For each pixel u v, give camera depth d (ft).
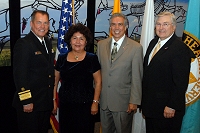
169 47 5.86
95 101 6.56
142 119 8.05
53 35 9.21
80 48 6.22
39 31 5.95
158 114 6.03
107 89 6.68
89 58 6.34
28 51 5.79
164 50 5.90
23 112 6.09
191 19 6.99
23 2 8.49
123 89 6.61
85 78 6.31
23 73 5.71
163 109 5.95
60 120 6.66
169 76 5.82
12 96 8.99
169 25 5.82
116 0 8.16
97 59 6.50
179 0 10.32
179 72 5.61
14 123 9.25
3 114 8.98
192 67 6.94
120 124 6.88
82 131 6.57
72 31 6.21
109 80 6.63
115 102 6.65
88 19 9.59
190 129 7.29
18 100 5.99
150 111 6.13
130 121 7.13
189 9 7.02
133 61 6.41
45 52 6.22
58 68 6.59
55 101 6.89
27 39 5.90
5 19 8.30
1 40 8.36
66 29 8.00
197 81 7.02
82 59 6.31
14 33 8.51
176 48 5.73
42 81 6.14
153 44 6.47
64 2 8.02
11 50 8.59
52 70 6.37
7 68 8.68
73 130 6.59
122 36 6.66
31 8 8.66
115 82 6.58
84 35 6.22
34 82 6.00
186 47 5.78
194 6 6.97
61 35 8.01
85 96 6.35
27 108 5.90
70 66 6.28
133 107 6.45
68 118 6.52
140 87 6.43
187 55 5.72
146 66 6.34
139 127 8.09
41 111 6.33
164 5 10.16
